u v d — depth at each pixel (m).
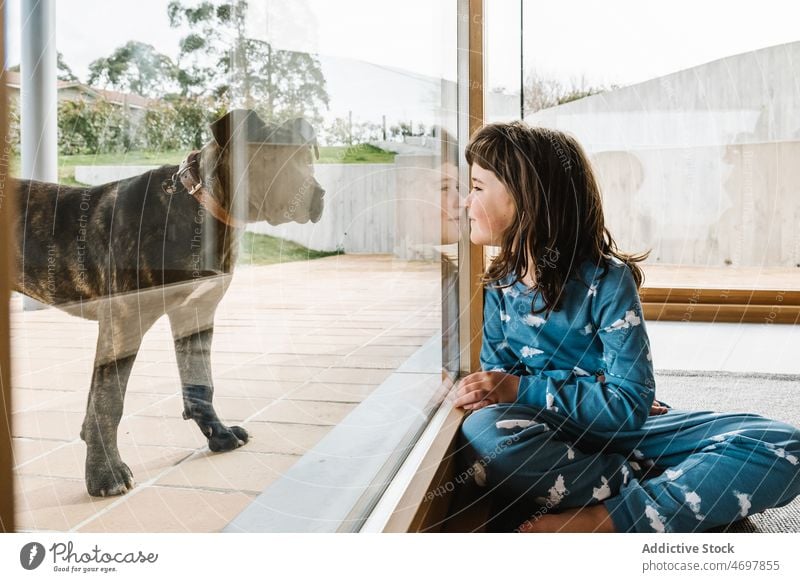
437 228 1.11
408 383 0.95
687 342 2.01
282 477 0.55
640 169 2.55
